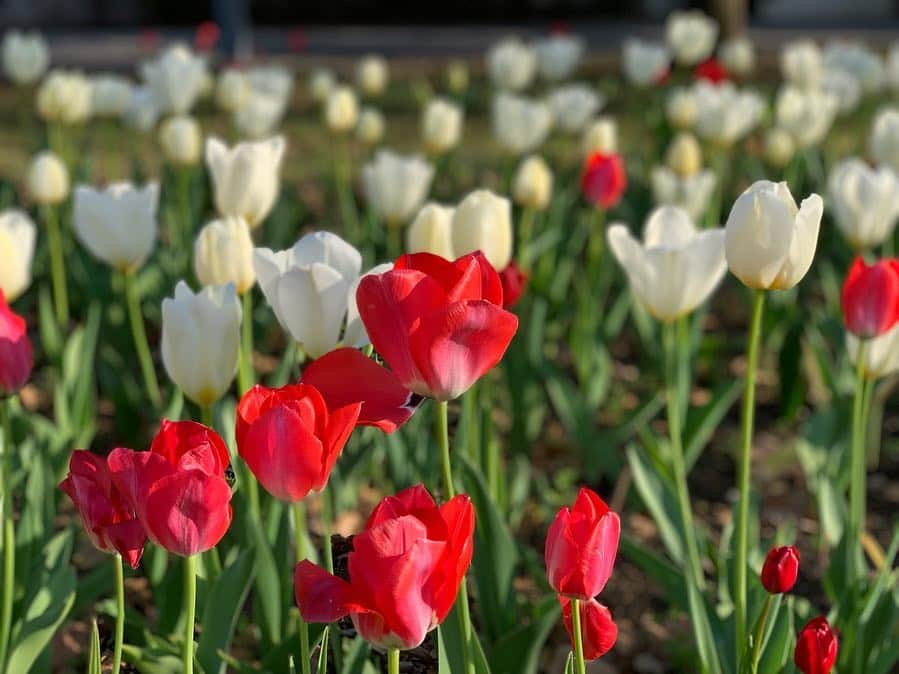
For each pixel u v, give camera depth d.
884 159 3.00
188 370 1.54
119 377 2.58
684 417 2.39
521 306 2.84
